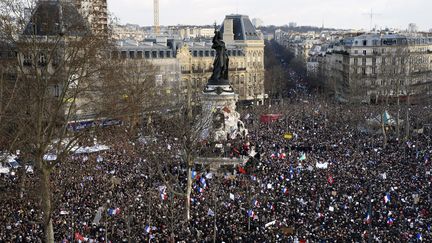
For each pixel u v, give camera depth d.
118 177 101.38
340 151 135.00
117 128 127.69
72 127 103.75
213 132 130.88
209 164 112.38
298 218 80.25
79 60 80.81
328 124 188.12
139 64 193.25
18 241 68.19
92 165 110.38
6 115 73.19
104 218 77.88
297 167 114.12
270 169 114.38
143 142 128.88
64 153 72.38
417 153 128.62
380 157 127.00
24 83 77.56
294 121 193.75
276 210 83.94
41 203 73.06
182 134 103.44
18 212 79.25
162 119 143.12
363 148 141.12
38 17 79.31
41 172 69.06
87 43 80.44
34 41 75.06
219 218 79.62
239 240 69.44
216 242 69.75
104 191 92.19
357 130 167.62
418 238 69.56
